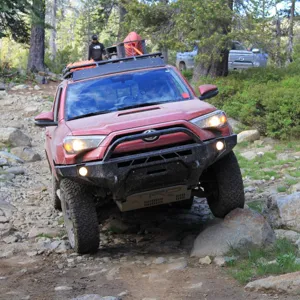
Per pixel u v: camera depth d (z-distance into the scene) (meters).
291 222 6.63
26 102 21.41
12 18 29.41
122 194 6.03
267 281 4.83
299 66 17.62
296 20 33.78
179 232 7.31
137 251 6.63
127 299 4.99
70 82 7.33
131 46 10.75
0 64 28.95
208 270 5.58
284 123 12.94
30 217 8.65
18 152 13.52
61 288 5.36
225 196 6.43
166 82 7.20
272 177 10.04
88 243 6.34
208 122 6.09
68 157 5.94
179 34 17.09
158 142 5.86
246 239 5.97
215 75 18.33
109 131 5.90
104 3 31.47
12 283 5.63
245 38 16.44
